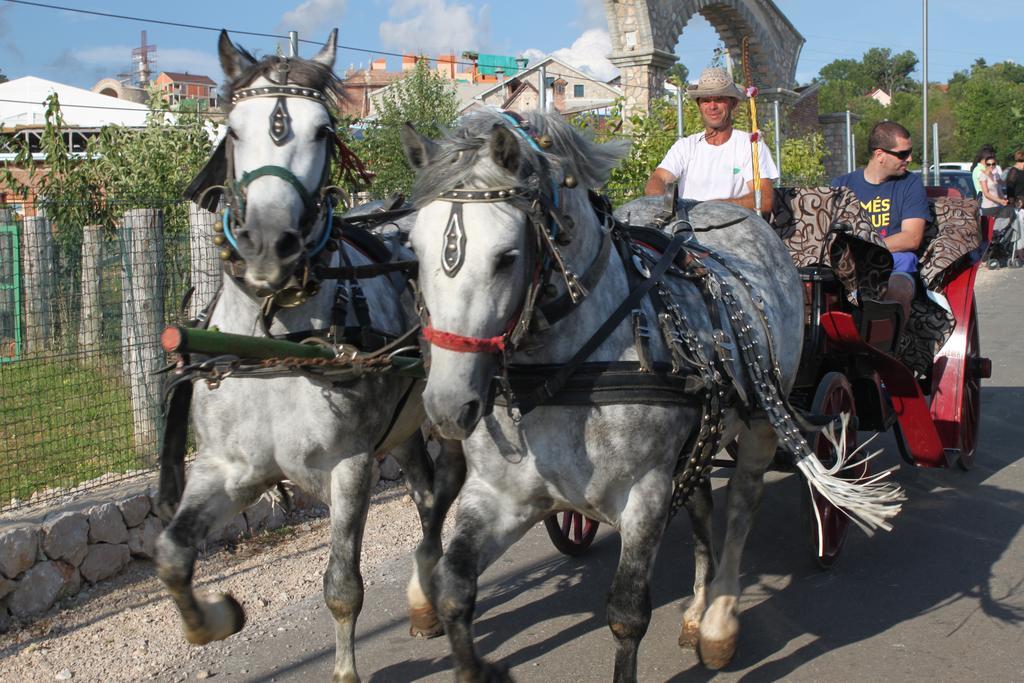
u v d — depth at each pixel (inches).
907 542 220.4
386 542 230.2
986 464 278.4
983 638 173.0
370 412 148.4
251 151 133.0
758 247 184.1
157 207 247.6
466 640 125.7
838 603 189.9
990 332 491.5
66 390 244.1
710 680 161.5
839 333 199.6
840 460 157.9
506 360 119.4
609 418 129.9
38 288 251.9
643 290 138.1
